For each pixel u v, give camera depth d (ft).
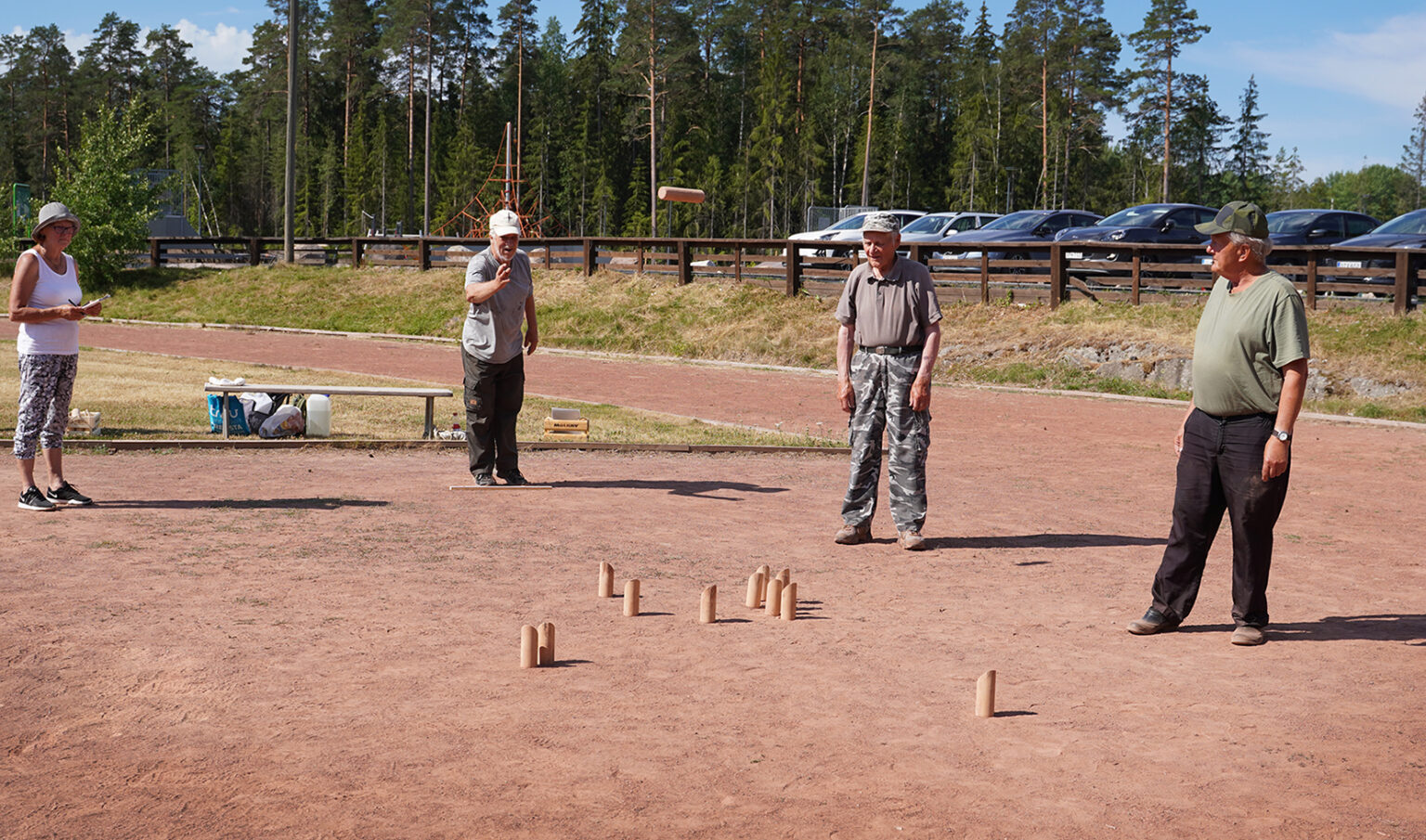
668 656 16.63
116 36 376.68
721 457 40.01
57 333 25.62
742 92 345.31
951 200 321.93
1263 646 18.16
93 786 11.54
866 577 22.50
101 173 114.11
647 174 324.80
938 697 15.08
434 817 10.98
